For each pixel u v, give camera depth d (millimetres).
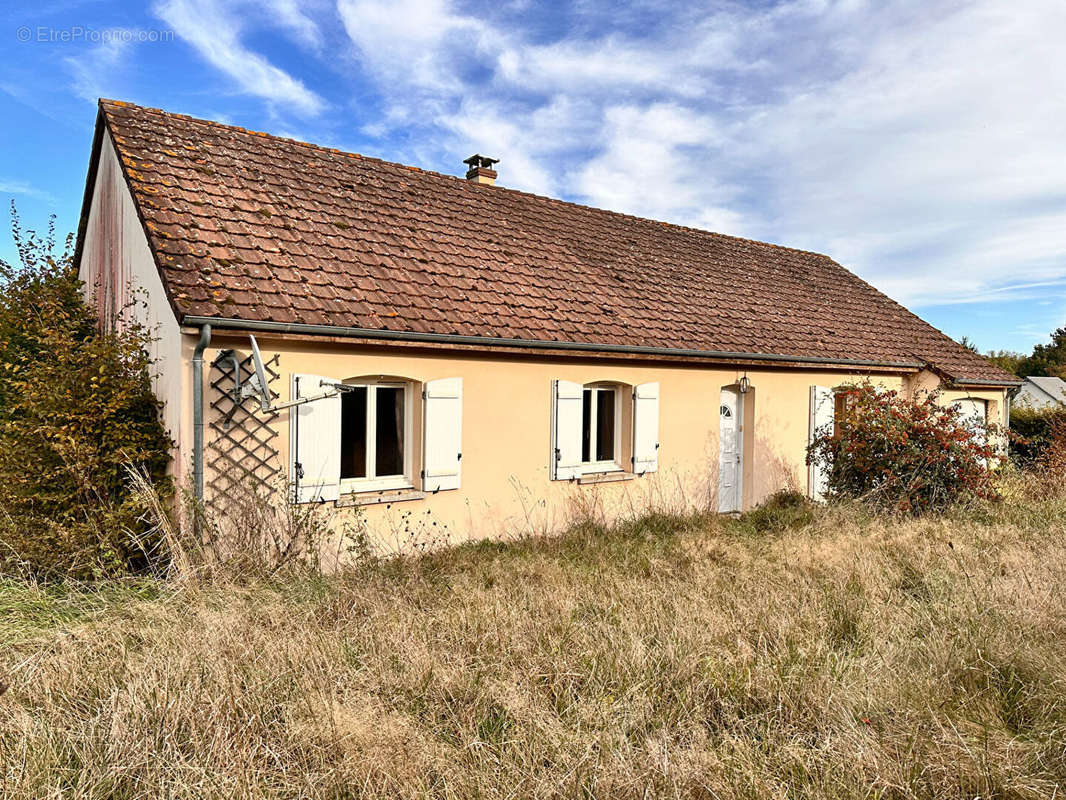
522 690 4086
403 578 6336
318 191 9211
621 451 9844
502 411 8414
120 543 6066
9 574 5719
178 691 3852
